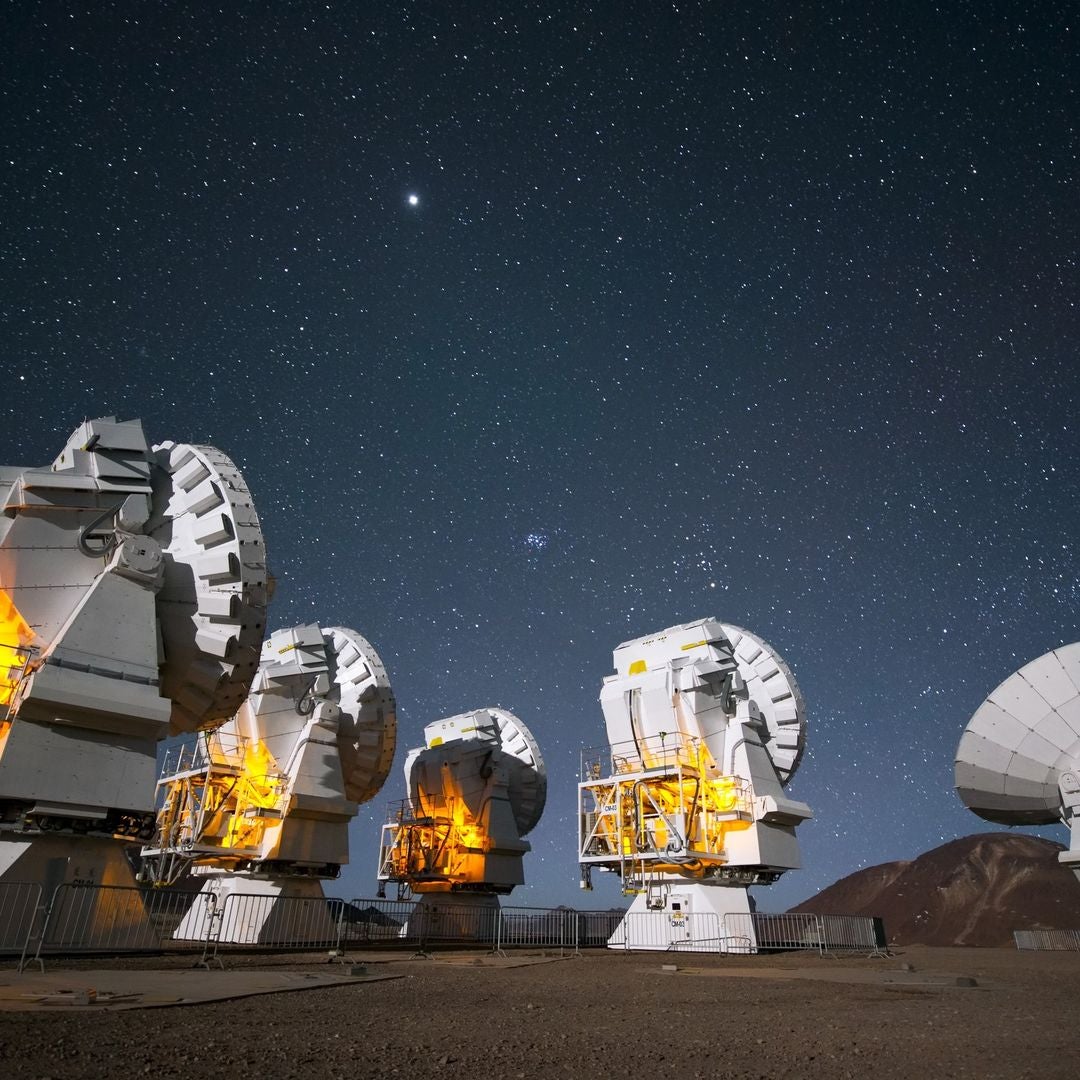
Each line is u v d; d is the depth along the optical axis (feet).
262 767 100.17
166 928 98.02
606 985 48.01
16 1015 28.35
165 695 68.23
